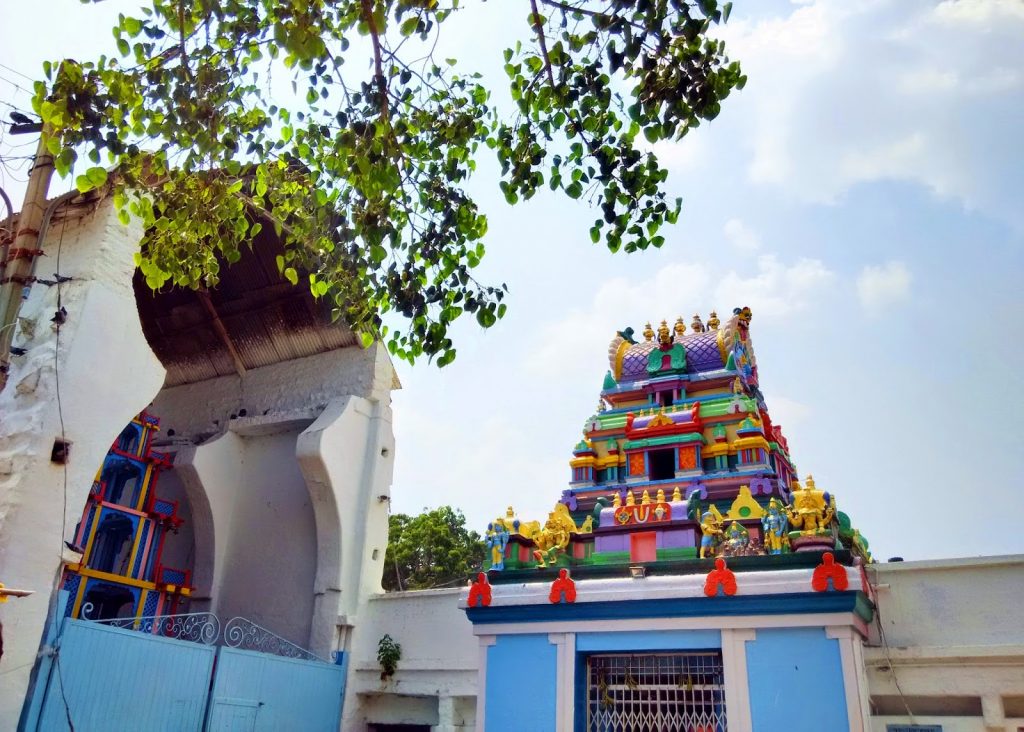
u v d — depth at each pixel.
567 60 8.16
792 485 18.34
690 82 7.66
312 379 20.38
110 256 13.16
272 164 10.51
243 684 13.73
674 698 10.77
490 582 12.92
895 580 11.84
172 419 22.33
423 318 9.23
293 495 19.38
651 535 12.72
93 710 11.29
